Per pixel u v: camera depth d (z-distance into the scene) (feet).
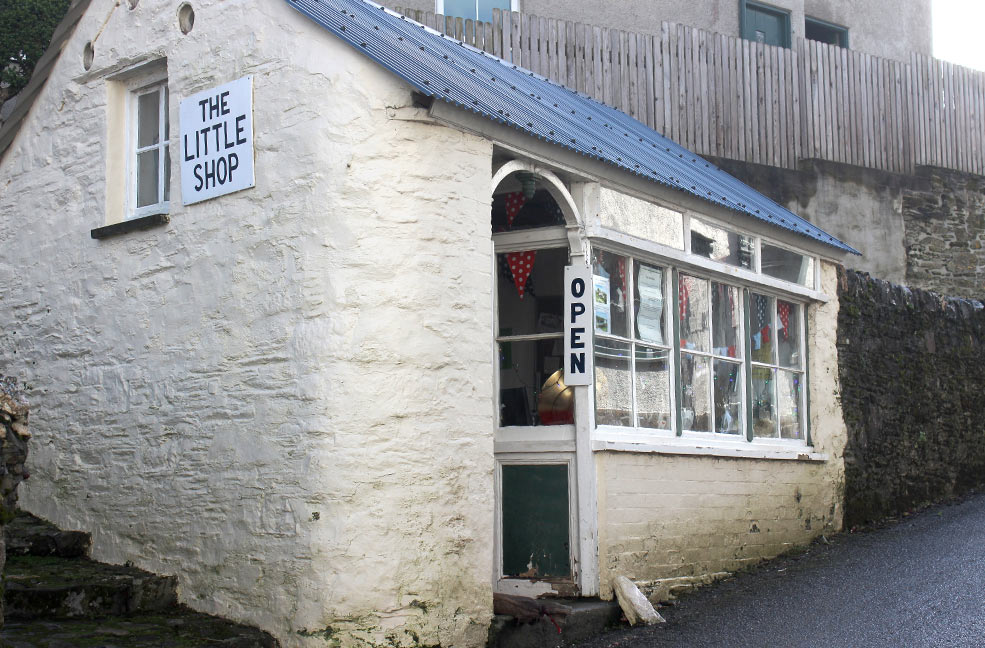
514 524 25.25
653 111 48.52
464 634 21.31
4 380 19.26
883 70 55.47
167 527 23.24
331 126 21.21
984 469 42.70
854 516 35.83
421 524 20.90
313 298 20.93
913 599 24.68
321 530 20.21
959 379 41.96
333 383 20.52
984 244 57.72
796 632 22.57
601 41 47.62
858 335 37.17
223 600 21.77
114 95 26.58
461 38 45.11
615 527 25.08
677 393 28.17
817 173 52.95
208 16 23.81
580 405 24.75
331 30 21.29
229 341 22.44
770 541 31.50
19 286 27.96
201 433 22.77
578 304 24.99
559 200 24.98
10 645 18.62
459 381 21.84
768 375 33.14
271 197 21.95
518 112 24.25
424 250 21.50
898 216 55.26
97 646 18.94
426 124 21.71
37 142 28.12
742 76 51.13
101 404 25.23
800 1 64.13
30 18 43.60
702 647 21.74
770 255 33.24
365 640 20.03
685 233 28.86
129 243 25.11
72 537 24.95
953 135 57.41
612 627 23.89
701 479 28.53
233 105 22.89
